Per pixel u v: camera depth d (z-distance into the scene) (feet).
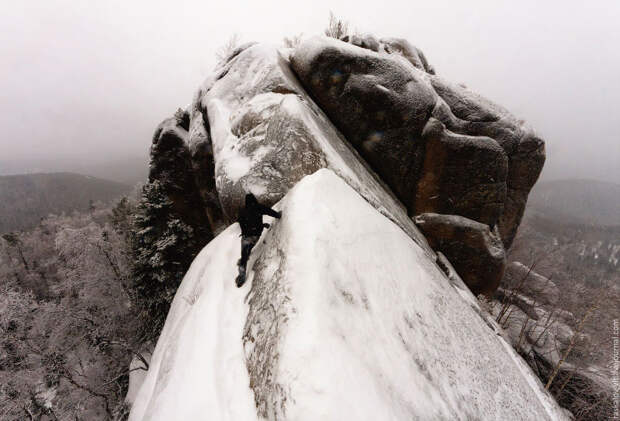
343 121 26.00
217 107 27.94
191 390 10.06
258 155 20.57
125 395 47.93
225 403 9.04
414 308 12.84
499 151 25.99
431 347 11.66
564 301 51.57
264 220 16.88
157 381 13.89
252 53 29.19
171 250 44.14
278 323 9.07
